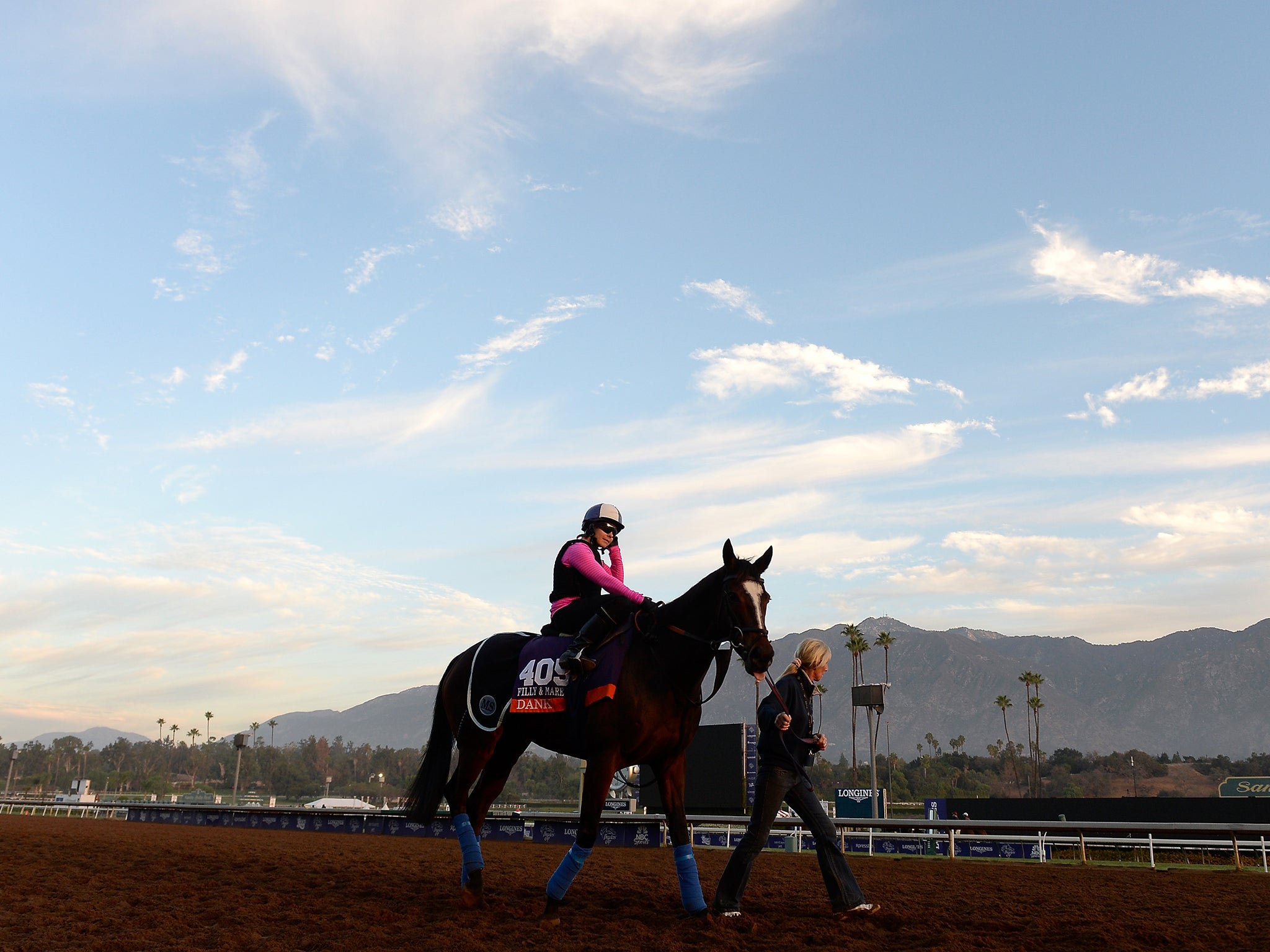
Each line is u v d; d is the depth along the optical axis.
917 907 8.38
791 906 8.24
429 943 5.86
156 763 182.12
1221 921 7.65
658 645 7.11
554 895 6.72
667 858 16.17
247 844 18.22
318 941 5.93
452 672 8.48
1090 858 22.91
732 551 6.94
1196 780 167.25
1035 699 114.44
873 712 29.09
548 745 7.82
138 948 5.73
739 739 25.92
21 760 165.62
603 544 8.02
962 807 32.00
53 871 10.38
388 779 153.75
